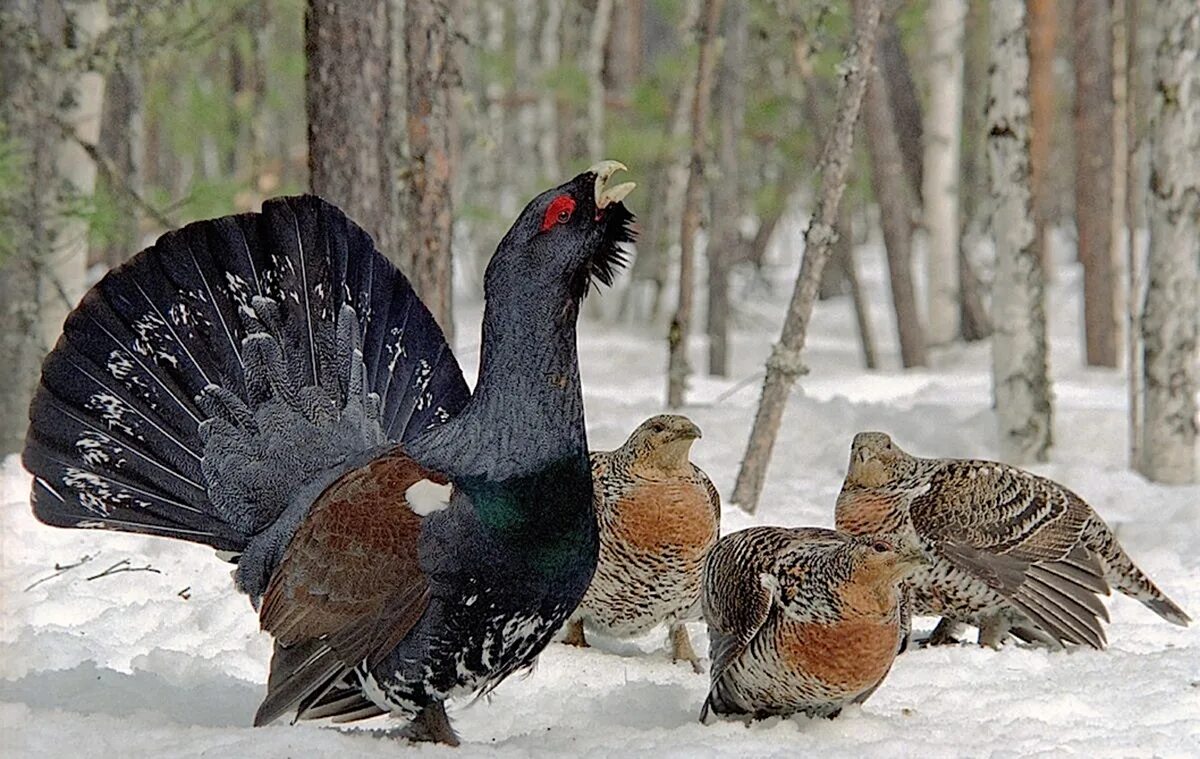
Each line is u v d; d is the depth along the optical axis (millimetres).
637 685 9523
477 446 7555
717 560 8641
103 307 8664
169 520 8602
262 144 33125
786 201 40812
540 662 10016
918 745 8062
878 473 10570
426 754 7555
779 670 8195
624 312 43844
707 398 27141
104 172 20406
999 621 10703
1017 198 19578
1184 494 17359
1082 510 10672
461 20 23328
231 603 11062
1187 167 18594
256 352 8664
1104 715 9000
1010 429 19734
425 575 7465
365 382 8844
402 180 14906
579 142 39469
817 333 43156
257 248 8789
